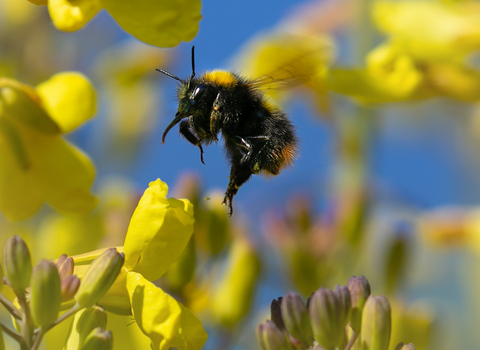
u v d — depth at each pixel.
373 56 0.30
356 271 0.30
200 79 0.27
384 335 0.22
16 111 0.25
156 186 0.23
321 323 0.22
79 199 0.25
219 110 0.27
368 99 0.29
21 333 0.22
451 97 0.29
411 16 0.31
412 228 0.33
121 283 0.23
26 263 0.22
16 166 0.25
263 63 0.31
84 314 0.23
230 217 0.27
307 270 0.29
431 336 0.29
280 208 0.30
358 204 0.30
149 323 0.22
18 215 0.25
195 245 0.27
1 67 0.33
